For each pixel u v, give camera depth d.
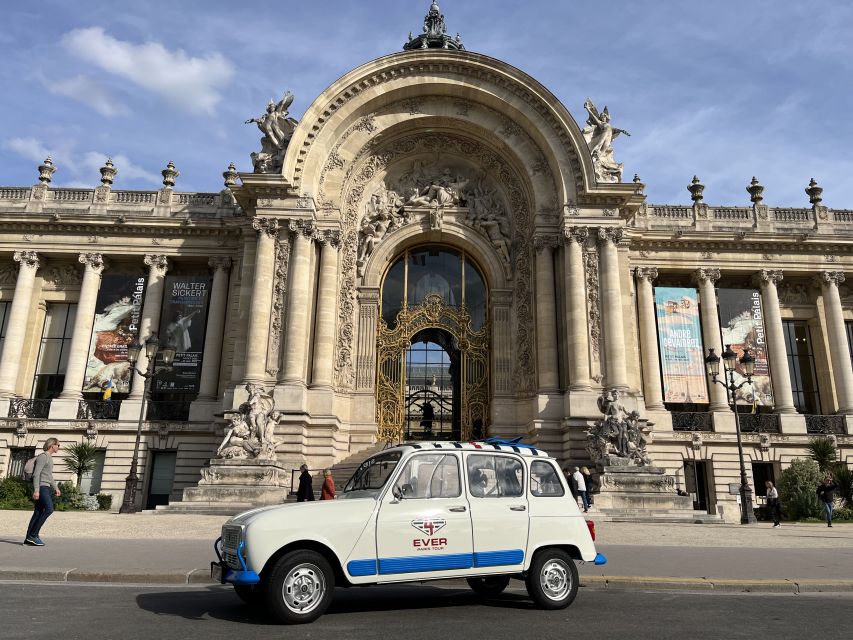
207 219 40.44
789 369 43.22
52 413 37.62
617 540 19.94
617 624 8.77
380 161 39.59
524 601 10.74
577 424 32.53
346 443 35.56
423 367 38.91
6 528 20.39
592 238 35.69
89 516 24.59
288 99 37.56
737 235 41.53
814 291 43.53
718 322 41.09
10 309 41.53
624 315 38.03
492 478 10.30
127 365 38.94
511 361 37.50
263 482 28.59
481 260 39.62
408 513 9.55
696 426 39.81
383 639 7.74
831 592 12.11
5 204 41.25
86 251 40.62
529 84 36.81
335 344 36.28
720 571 13.52
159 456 38.44
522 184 38.94
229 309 40.03
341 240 37.28
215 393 38.66
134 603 9.84
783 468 38.50
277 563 8.71
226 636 7.79
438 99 38.44
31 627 7.98
